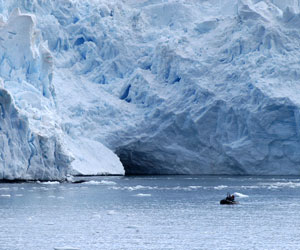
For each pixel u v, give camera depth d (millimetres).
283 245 88688
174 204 142625
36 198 153625
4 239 92812
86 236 95500
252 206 138875
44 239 92812
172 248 86438
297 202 148500
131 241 91500
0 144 187000
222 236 95812
